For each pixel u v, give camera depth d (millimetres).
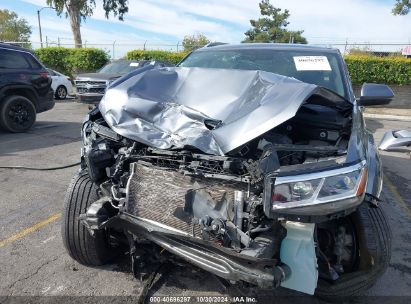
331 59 4121
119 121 2793
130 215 2568
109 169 2771
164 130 2674
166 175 2479
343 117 2961
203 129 2584
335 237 2623
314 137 2904
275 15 42188
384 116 14727
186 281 3027
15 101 8484
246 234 2260
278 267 2244
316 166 2279
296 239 2289
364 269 2586
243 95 2787
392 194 5398
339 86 3736
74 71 22922
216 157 2389
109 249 3170
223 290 2939
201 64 4277
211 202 2359
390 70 17172
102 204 2666
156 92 3031
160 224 2469
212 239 2291
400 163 7164
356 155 2422
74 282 2990
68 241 2988
